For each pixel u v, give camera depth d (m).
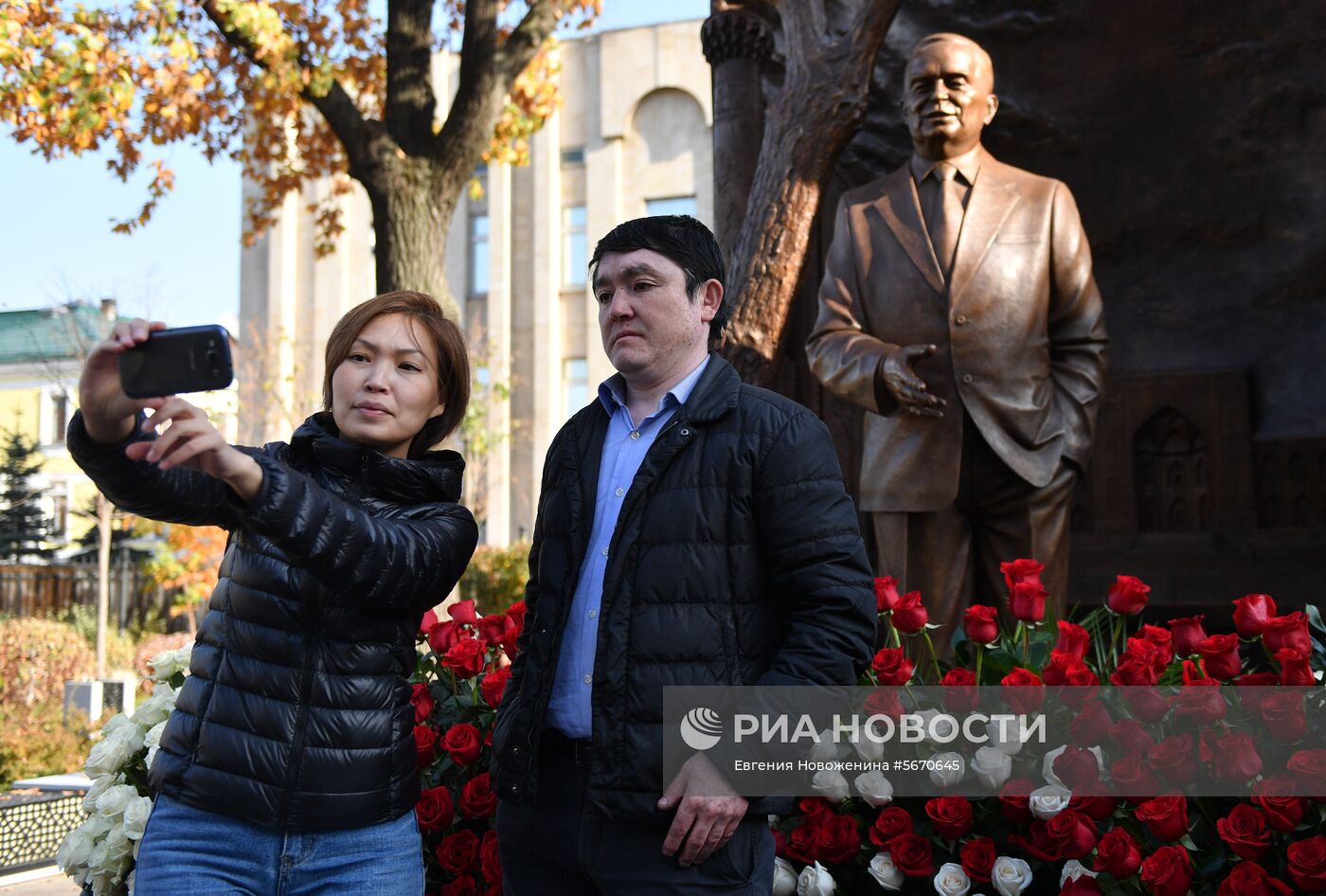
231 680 1.73
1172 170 5.09
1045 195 3.69
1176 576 4.77
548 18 8.77
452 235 22.12
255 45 7.77
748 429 1.81
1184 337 5.05
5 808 5.57
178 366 1.50
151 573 15.94
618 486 1.89
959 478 3.57
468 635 2.96
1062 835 2.11
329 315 22.14
